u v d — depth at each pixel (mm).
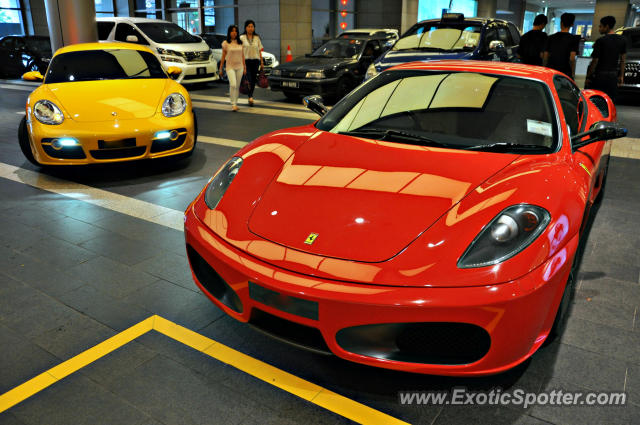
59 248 3215
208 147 6086
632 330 2340
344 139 2541
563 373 2039
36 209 3938
